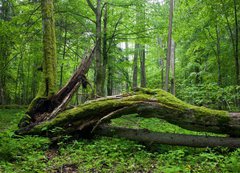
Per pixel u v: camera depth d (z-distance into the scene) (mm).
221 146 7102
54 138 7852
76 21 19031
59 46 19281
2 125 11469
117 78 24578
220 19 15719
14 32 15391
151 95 7910
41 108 9453
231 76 18641
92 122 8055
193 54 22641
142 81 27172
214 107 14719
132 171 5703
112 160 6293
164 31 17562
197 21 16578
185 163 6160
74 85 10008
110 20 18984
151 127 10133
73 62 23688
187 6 15727
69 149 7137
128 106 7676
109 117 7750
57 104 9617
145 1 17141
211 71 21156
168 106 7398
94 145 7246
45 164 6062
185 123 7297
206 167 5805
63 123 8125
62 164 5996
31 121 9109
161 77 31094
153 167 5965
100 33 16781
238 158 6117
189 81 24688
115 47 20719
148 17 17641
